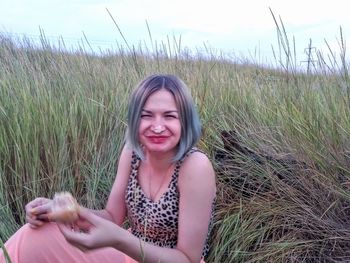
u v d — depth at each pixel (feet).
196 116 3.11
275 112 5.41
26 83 5.57
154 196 3.20
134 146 3.19
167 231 3.19
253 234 4.31
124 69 6.81
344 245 4.29
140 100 3.07
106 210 3.50
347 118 4.90
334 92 5.30
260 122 5.35
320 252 4.23
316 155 4.63
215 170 4.80
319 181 4.48
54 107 5.09
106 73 6.61
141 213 3.23
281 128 5.09
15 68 6.56
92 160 4.91
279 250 4.19
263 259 4.21
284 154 4.81
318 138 4.74
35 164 4.49
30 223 3.00
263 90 6.08
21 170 4.51
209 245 4.31
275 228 4.40
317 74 5.65
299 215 4.39
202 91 5.89
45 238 2.97
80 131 5.06
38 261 2.97
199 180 3.04
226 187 4.70
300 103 5.25
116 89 5.97
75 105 5.23
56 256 2.97
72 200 2.59
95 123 5.18
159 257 2.81
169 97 3.03
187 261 3.01
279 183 4.58
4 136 4.64
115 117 5.30
